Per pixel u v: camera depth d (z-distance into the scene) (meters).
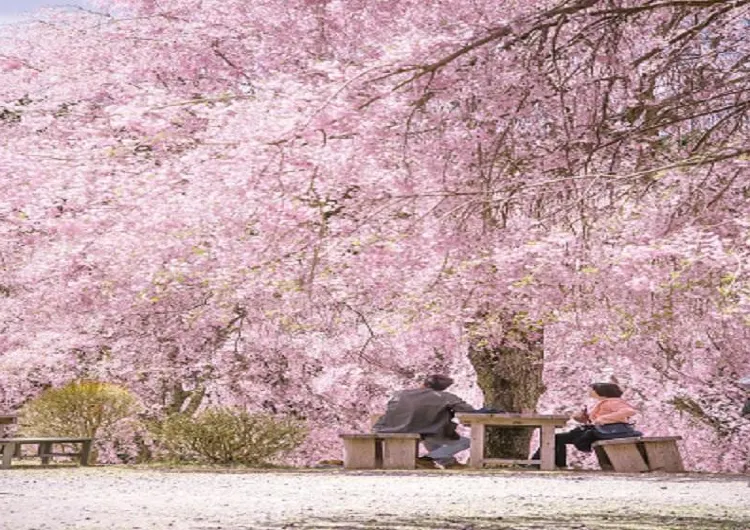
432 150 11.43
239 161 9.78
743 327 15.66
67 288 16.77
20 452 19.06
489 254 11.73
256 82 10.18
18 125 16.55
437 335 18.34
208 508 9.22
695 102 11.74
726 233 11.74
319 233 10.41
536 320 12.89
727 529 7.81
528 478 14.00
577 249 11.38
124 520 8.03
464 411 16.89
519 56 11.48
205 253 9.78
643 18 12.50
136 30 18.12
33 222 11.29
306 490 11.53
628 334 12.66
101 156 10.34
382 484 12.59
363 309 17.22
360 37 16.19
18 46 19.69
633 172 10.85
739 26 13.29
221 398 21.88
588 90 12.45
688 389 20.88
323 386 21.97
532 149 12.02
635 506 9.80
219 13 17.33
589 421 17.25
